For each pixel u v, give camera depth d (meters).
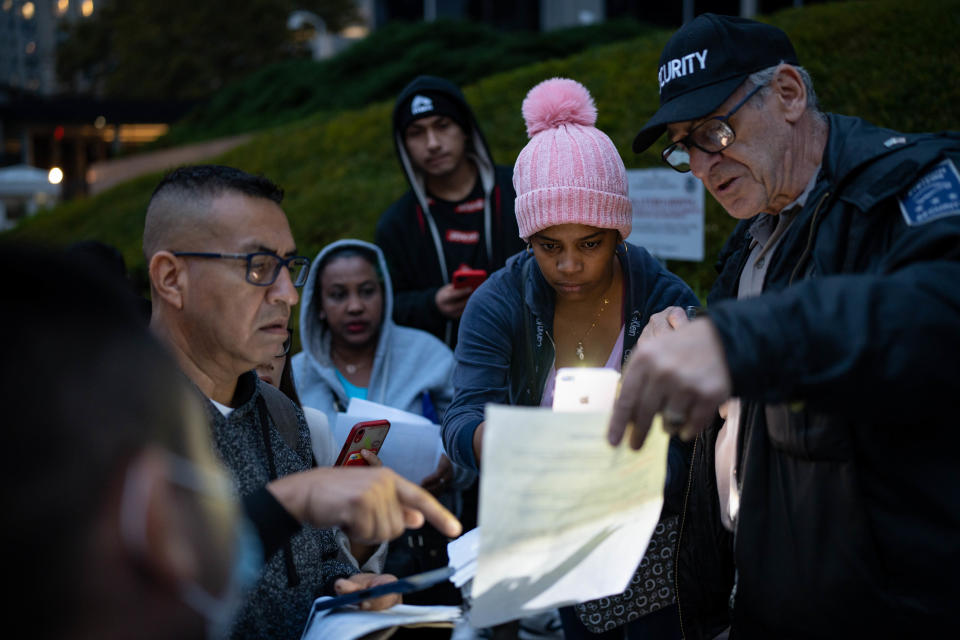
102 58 36.47
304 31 27.33
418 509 1.17
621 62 8.26
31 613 0.52
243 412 1.50
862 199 1.25
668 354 0.98
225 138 16.42
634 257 1.92
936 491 1.16
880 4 7.46
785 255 1.41
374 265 3.27
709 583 1.70
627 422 1.03
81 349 0.56
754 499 1.39
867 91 6.36
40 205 23.09
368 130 10.56
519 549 1.10
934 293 1.02
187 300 1.41
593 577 1.23
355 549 1.80
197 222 1.39
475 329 1.93
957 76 6.22
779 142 1.38
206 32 28.05
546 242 1.80
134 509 0.56
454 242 3.57
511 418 1.02
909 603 1.19
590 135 1.80
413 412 3.15
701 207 4.01
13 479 0.52
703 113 1.36
